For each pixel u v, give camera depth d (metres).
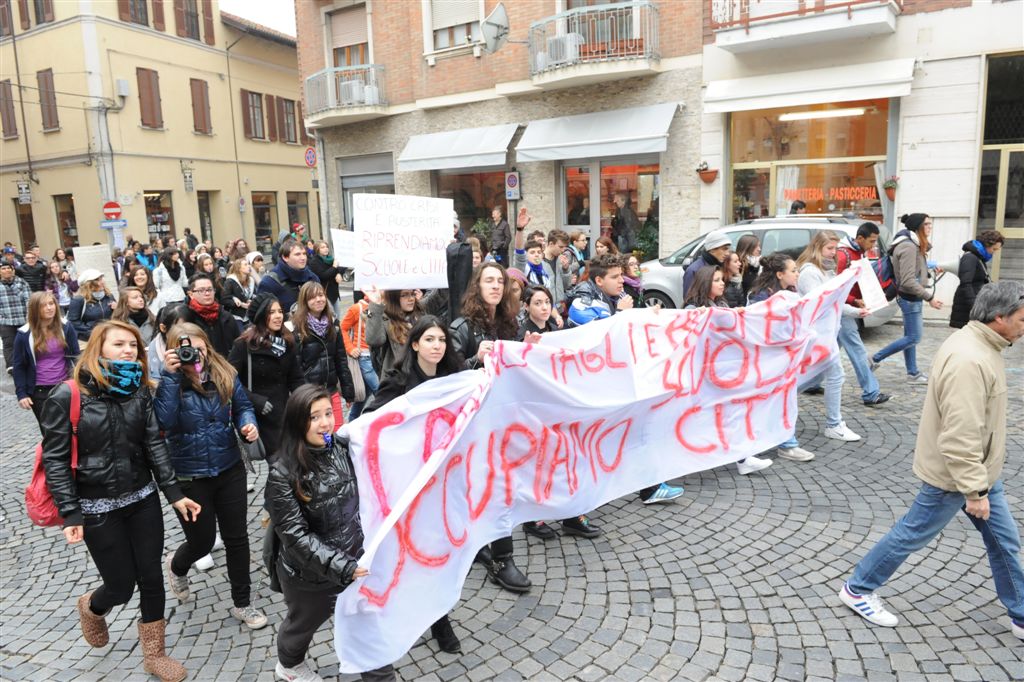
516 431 4.14
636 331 4.90
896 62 11.48
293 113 32.06
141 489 3.37
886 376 8.12
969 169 11.25
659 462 5.14
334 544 2.99
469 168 17.02
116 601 3.40
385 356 5.08
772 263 6.03
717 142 13.38
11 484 6.46
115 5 23.88
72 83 23.75
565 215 15.76
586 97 14.84
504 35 14.34
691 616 3.75
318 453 2.97
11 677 3.56
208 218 28.16
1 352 13.30
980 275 7.62
